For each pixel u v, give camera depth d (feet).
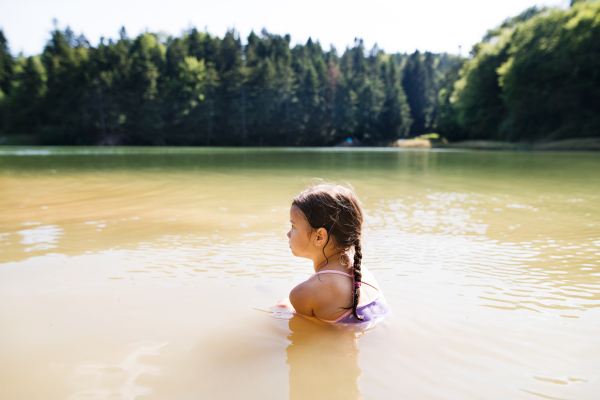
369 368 3.40
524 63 106.83
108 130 183.21
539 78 107.14
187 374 3.24
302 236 4.76
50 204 13.44
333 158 54.75
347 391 3.03
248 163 40.27
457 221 10.75
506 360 3.55
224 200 14.51
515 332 4.13
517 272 6.28
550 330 4.18
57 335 3.95
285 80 206.39
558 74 103.71
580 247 7.91
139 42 207.00
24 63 200.54
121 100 182.19
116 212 11.96
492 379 3.24
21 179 21.72
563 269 6.45
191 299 4.99
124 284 5.57
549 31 107.45
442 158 53.31
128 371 3.28
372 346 3.81
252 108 200.75
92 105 178.50
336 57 313.94
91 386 3.05
